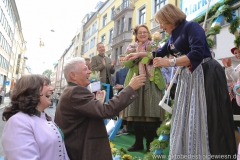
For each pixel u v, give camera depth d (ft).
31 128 3.97
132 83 5.15
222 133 3.95
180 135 4.36
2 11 91.91
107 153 5.08
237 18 6.22
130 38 56.29
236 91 5.46
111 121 9.34
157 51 5.94
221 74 4.38
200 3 6.87
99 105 4.93
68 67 5.68
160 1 44.75
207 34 5.81
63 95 5.24
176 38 5.00
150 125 7.34
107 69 13.26
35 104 4.29
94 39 87.86
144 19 50.83
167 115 7.13
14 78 159.53
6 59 114.32
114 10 66.80
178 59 4.35
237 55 7.00
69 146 4.95
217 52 19.79
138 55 5.90
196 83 4.44
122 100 4.91
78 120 5.13
